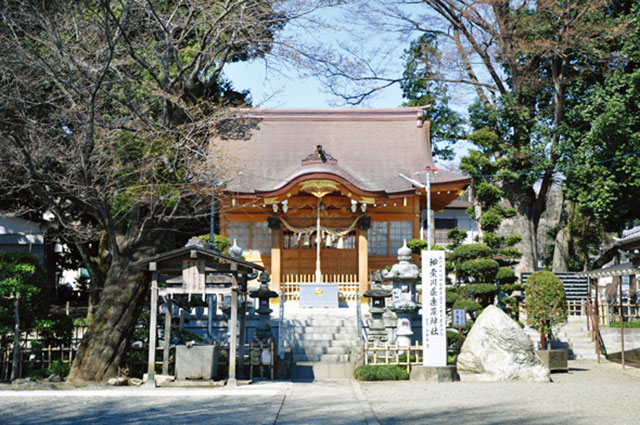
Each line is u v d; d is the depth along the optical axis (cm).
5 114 1570
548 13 2953
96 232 2117
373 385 1414
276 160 2867
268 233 2734
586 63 3055
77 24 1622
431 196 2805
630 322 2303
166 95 1548
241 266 1407
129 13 1648
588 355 2075
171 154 1616
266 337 1638
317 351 1838
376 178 2780
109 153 1638
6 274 1498
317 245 2592
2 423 969
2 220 2672
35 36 1520
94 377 1438
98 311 1495
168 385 1357
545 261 3831
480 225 2303
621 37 2953
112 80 1544
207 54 1678
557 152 3036
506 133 3219
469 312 1939
